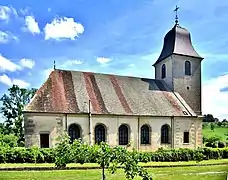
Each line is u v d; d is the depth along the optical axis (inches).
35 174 736.3
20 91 2080.5
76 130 1209.4
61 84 1295.5
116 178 682.8
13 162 944.9
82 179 673.0
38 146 1132.5
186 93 1601.9
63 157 468.4
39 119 1147.9
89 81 1380.4
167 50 1663.4
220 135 2827.3
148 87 1525.6
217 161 1179.9
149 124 1348.4
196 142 1467.8
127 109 1320.1
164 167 959.6
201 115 1609.3
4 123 2082.9
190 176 754.2
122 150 434.3
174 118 1405.0
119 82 1461.6
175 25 1688.0
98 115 1242.0
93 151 451.5
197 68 1652.3
